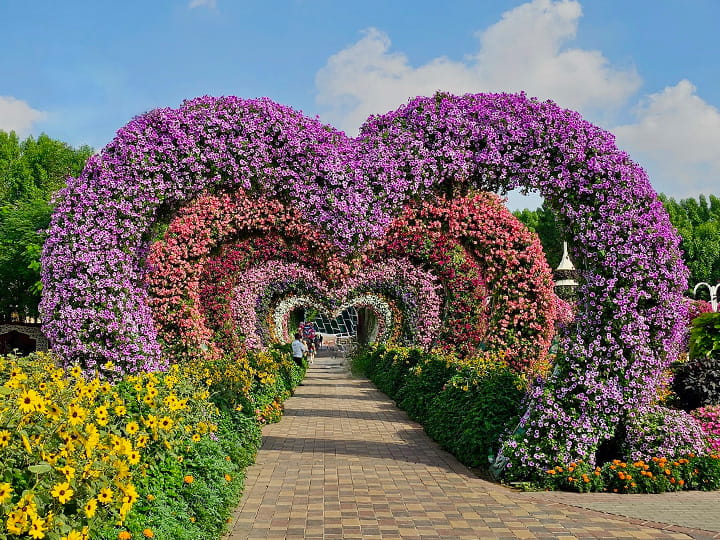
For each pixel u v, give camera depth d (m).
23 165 33.16
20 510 2.78
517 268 9.84
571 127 7.08
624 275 6.80
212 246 9.75
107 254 7.11
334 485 6.43
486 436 7.34
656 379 6.94
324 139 7.62
